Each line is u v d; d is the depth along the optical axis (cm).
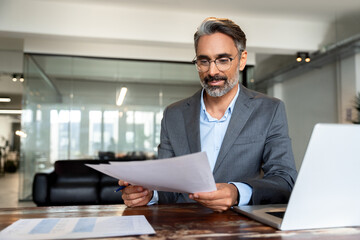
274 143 134
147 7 516
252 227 80
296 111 812
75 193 391
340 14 545
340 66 638
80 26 506
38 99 658
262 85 884
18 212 103
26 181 648
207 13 540
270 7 520
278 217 85
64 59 668
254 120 140
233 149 137
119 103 686
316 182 75
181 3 503
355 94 599
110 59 686
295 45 572
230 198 95
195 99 155
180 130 150
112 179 411
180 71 705
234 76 136
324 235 73
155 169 85
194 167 81
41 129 657
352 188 78
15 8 489
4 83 970
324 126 72
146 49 687
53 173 417
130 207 112
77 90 671
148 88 695
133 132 689
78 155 670
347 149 74
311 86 746
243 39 137
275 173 122
